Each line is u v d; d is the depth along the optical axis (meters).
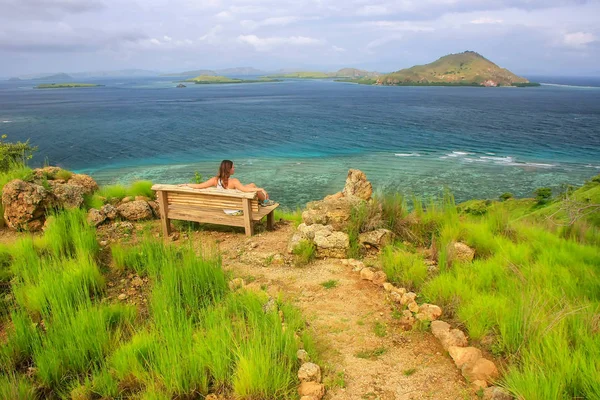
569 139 65.69
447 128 80.38
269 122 91.88
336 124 87.88
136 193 10.09
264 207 8.23
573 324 4.32
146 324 4.92
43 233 7.67
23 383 3.86
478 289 5.43
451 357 4.12
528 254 6.80
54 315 4.71
